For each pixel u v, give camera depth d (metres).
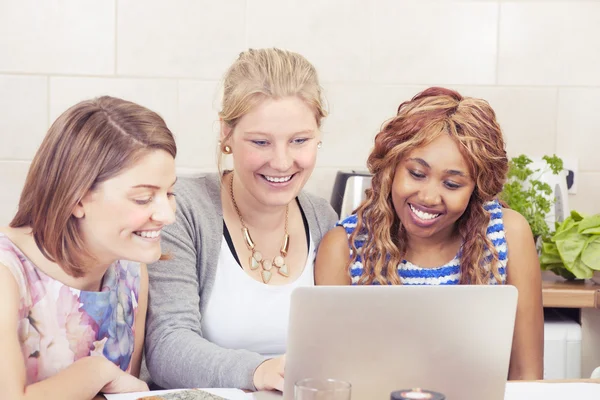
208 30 2.39
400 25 2.44
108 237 1.16
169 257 1.42
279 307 1.57
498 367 1.07
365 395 1.04
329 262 1.64
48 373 1.24
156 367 1.37
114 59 2.37
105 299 1.28
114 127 1.15
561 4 2.46
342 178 2.27
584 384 1.24
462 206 1.50
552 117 2.49
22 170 2.37
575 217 2.19
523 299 1.62
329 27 2.42
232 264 1.56
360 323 1.01
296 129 1.44
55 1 2.34
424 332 1.03
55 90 2.36
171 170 1.18
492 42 2.46
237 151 1.48
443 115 1.48
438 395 0.94
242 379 1.21
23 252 1.22
